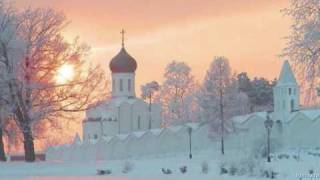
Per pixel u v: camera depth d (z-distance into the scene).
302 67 36.62
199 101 97.88
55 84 52.62
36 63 51.53
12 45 50.41
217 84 94.50
